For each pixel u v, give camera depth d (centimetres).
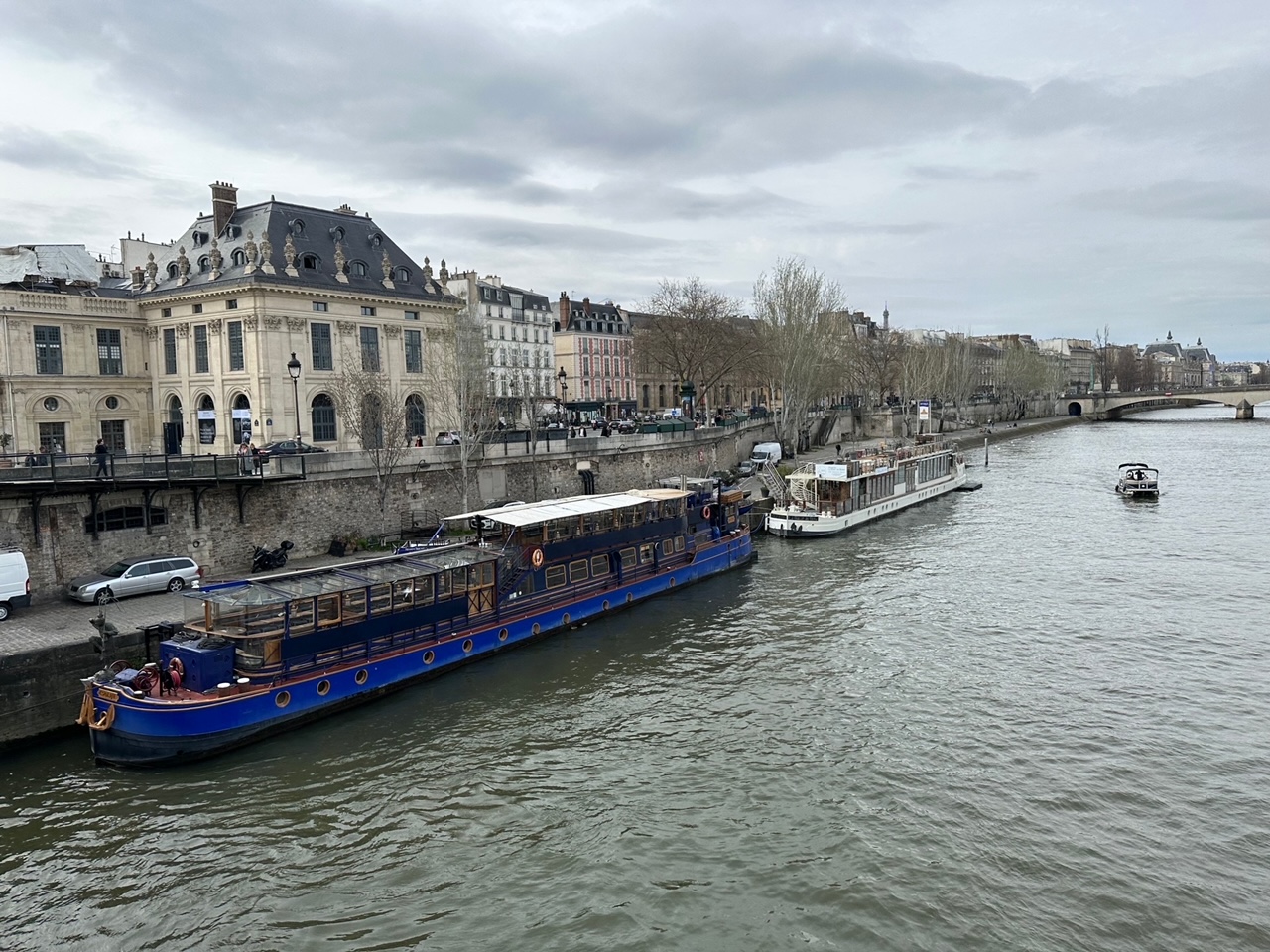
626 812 1664
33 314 4431
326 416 4638
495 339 9081
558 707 2167
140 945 1304
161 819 1641
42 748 1927
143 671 1912
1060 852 1515
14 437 4369
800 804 1684
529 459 4184
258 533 3012
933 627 2788
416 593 2347
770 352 7056
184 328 4706
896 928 1320
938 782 1761
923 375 10412
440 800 1714
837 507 4628
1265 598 3047
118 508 2653
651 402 11288
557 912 1371
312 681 2047
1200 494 5653
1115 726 2014
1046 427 12475
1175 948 1273
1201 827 1588
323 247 4866
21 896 1412
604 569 3041
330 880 1462
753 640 2694
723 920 1345
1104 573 3472
